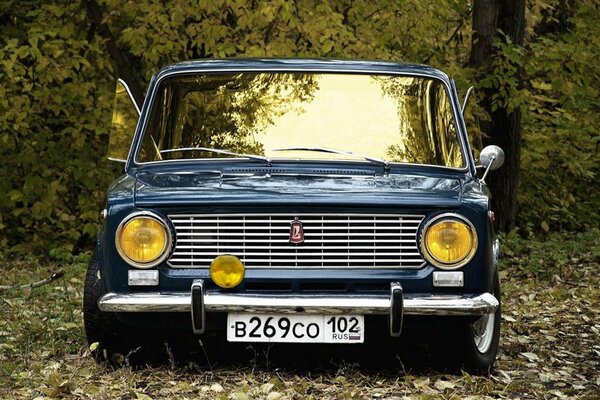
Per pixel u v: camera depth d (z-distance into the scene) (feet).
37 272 48.80
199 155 28.55
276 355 28.91
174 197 25.30
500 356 30.40
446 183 26.78
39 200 60.64
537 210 71.56
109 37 59.06
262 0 49.60
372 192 25.55
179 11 52.19
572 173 70.90
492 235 26.40
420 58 58.90
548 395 25.73
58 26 57.06
